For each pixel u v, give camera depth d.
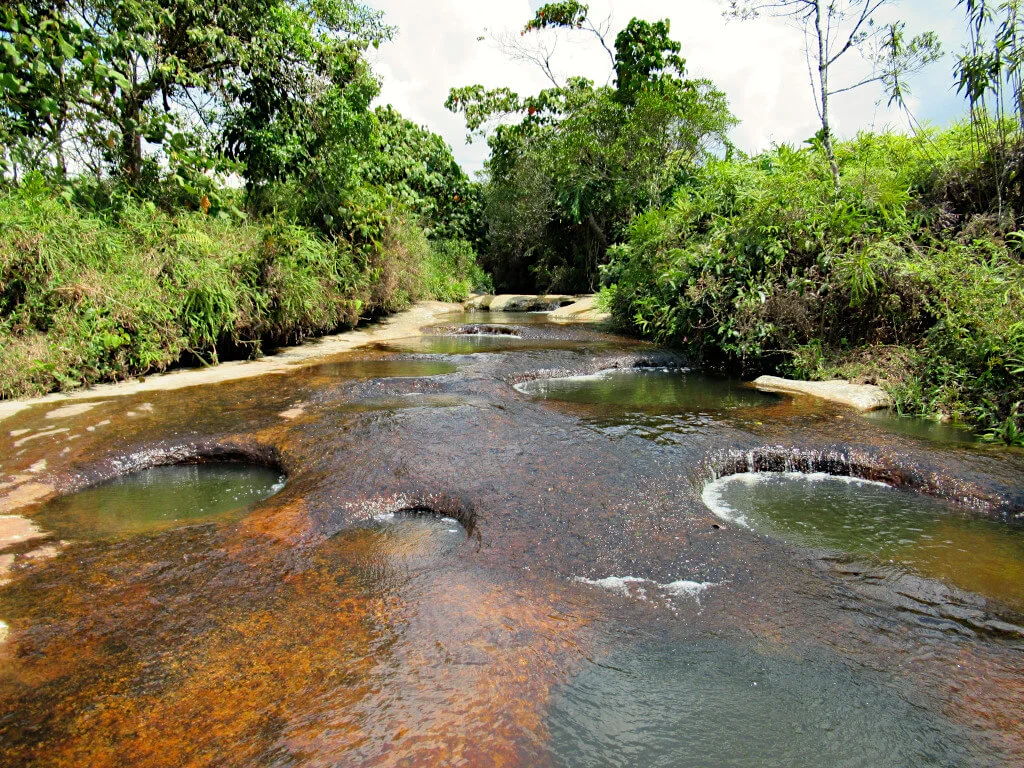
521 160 21.23
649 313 8.98
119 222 7.05
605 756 1.65
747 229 7.52
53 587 2.47
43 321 5.86
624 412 4.94
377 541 2.90
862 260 6.02
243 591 2.44
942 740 1.72
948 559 2.77
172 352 6.68
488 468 3.58
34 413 4.89
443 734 1.70
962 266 5.75
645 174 16.55
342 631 2.16
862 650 2.11
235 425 4.56
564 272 20.92
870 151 7.90
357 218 10.74
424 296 15.75
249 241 7.97
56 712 1.78
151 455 4.09
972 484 3.51
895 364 5.73
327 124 10.08
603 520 2.97
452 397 5.42
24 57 6.63
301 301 8.36
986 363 5.09
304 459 3.88
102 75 6.98
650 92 15.84
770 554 2.76
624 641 2.13
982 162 6.85
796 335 6.89
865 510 3.36
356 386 5.71
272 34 9.03
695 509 3.15
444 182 23.38
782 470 4.00
